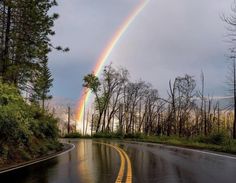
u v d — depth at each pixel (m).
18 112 17.92
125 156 20.73
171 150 26.67
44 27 26.81
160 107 79.00
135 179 10.88
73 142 44.91
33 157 19.98
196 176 11.59
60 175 11.88
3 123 16.22
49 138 28.70
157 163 16.22
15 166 14.94
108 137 70.38
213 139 35.00
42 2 26.97
